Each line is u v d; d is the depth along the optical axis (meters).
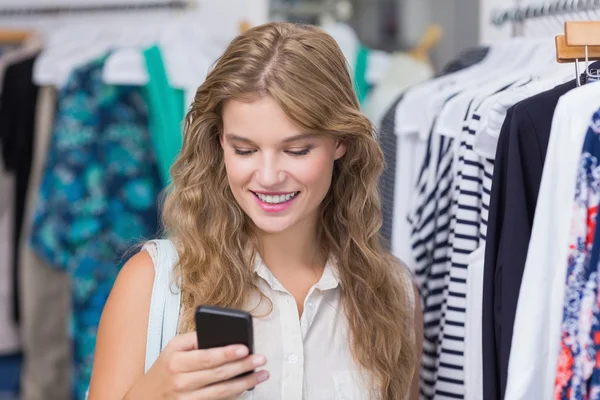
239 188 1.06
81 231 2.17
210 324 0.90
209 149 1.13
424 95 1.65
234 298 1.11
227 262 1.12
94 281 2.20
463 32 3.22
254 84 1.01
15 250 2.48
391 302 1.21
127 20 2.56
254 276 1.14
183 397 0.92
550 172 1.01
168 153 2.14
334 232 1.21
